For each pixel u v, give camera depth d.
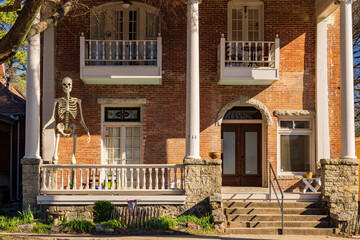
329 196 12.95
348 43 13.35
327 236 11.98
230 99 15.35
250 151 16.30
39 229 11.44
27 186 12.76
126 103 15.30
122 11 15.69
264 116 15.51
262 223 12.46
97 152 15.13
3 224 11.51
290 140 15.62
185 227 11.93
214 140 15.27
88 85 15.27
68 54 15.30
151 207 12.35
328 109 15.34
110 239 10.58
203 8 15.52
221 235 11.61
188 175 12.84
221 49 14.38
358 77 24.62
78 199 12.66
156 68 14.30
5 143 18.31
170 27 15.45
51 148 14.98
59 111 13.12
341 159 13.23
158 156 15.20
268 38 15.41
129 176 15.24
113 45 15.18
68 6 10.71
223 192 13.98
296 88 15.42
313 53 15.52
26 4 8.45
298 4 15.53
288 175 15.22
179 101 15.34
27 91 13.12
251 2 15.59
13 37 8.69
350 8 13.42
